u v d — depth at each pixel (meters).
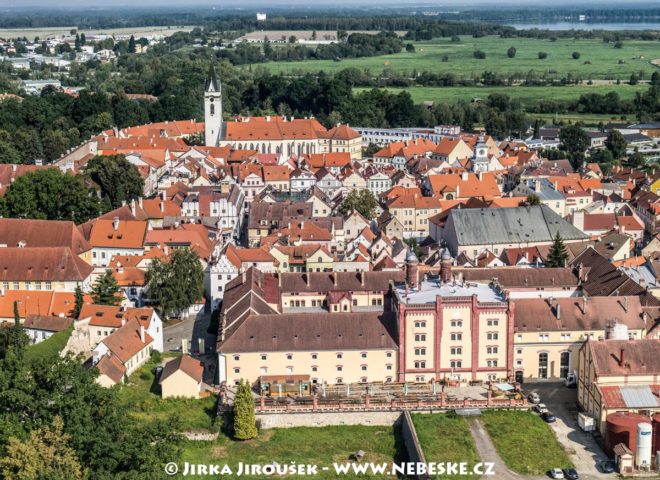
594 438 198.12
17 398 164.12
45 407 166.12
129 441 161.62
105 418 168.00
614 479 182.12
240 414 198.88
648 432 184.38
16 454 151.12
